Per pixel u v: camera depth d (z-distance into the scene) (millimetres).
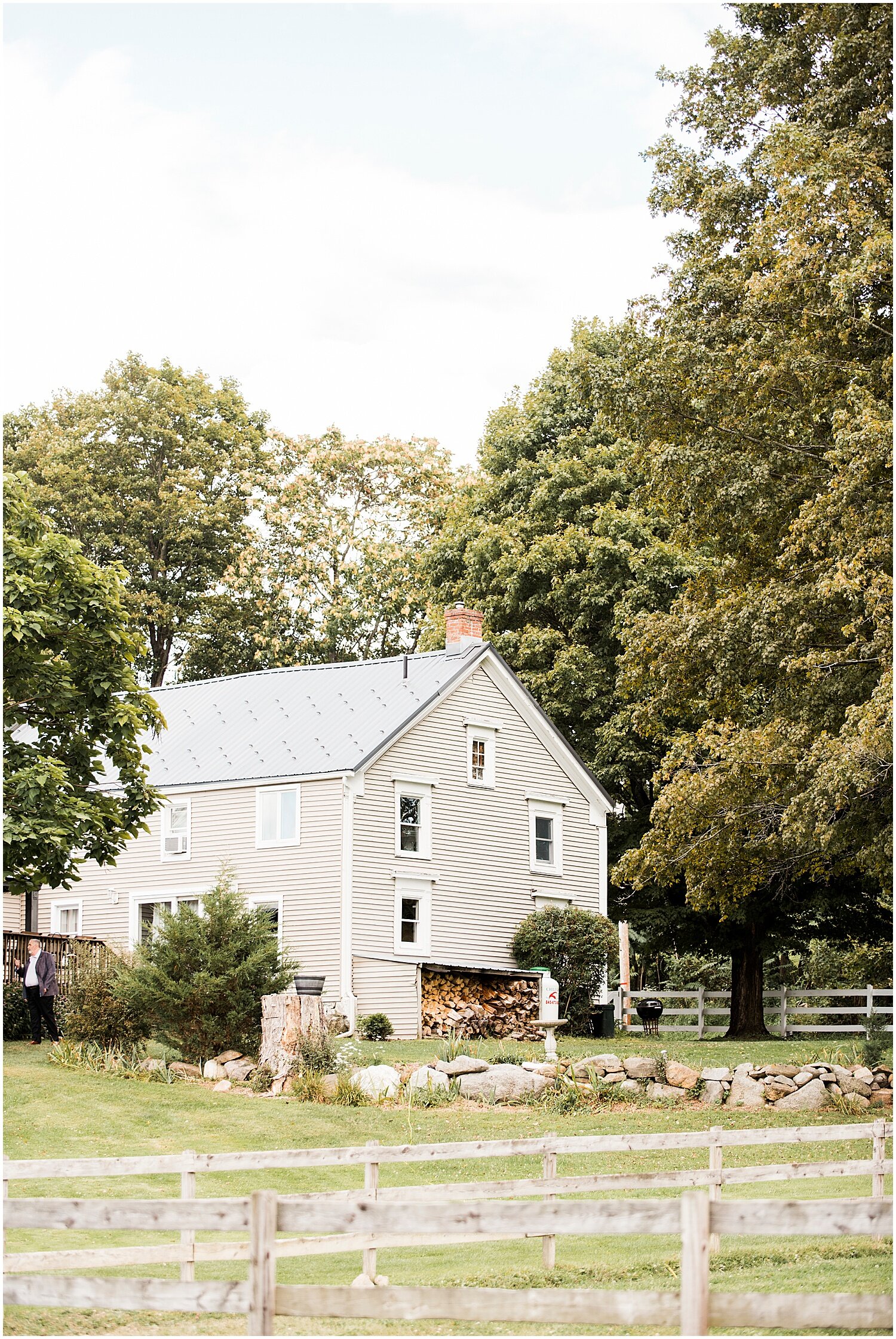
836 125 23812
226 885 26031
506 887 36375
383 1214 8359
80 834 24500
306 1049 24234
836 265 21328
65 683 24828
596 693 38750
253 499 58125
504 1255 14156
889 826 22859
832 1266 12070
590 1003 35094
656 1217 7840
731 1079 24047
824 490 23156
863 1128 13719
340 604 55188
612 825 41562
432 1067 24250
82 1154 19047
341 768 32875
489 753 36688
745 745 23641
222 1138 20312
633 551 38656
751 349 23422
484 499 44906
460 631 37062
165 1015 25000
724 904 26719
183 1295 8539
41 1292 8797
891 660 20438
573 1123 22031
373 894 32938
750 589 23969
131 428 58688
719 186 25734
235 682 39688
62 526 56625
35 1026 26672
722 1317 7441
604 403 25484
